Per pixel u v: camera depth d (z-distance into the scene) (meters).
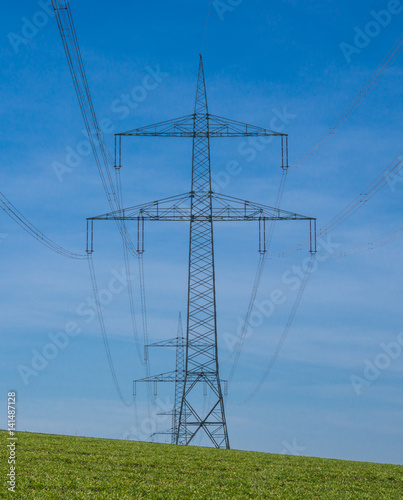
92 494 35.28
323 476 48.56
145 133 72.81
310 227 73.88
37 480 37.69
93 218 72.06
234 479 44.16
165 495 36.88
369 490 43.59
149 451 55.59
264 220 72.94
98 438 66.12
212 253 72.88
